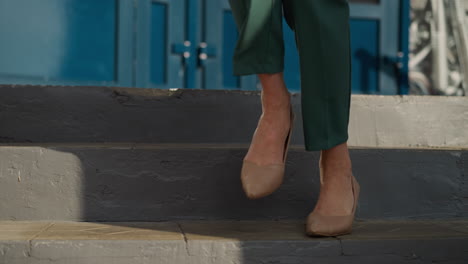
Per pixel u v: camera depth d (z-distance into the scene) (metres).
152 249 1.12
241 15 1.21
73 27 3.46
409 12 4.33
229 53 3.92
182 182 1.42
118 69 3.59
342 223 1.22
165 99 1.79
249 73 1.20
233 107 1.82
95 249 1.11
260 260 1.15
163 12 3.77
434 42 4.41
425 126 1.89
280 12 1.20
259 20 1.17
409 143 1.88
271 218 1.45
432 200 1.51
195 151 1.43
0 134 1.72
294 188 1.46
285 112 1.27
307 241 1.17
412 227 1.36
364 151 1.49
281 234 1.24
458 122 1.90
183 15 3.82
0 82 3.23
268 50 1.20
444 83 4.41
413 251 1.20
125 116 1.77
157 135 1.79
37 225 1.32
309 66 1.19
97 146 1.46
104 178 1.40
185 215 1.42
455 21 4.43
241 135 1.83
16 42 3.28
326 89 1.19
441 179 1.52
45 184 1.38
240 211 1.44
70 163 1.39
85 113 1.75
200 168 1.43
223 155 1.44
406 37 4.28
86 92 1.75
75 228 1.28
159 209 1.41
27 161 1.38
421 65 4.40
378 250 1.19
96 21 3.53
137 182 1.41
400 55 4.28
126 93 1.77
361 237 1.21
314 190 1.47
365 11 4.21
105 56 3.56
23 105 1.73
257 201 1.44
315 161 1.47
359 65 4.23
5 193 1.37
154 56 3.74
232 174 1.44
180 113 1.80
